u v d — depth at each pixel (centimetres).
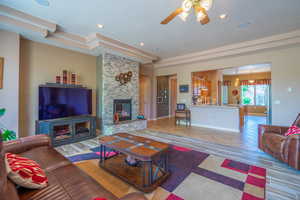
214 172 208
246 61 444
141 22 294
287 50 383
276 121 399
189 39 383
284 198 156
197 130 480
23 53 321
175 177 195
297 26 313
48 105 330
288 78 383
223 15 267
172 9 249
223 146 322
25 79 325
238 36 364
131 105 509
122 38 375
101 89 441
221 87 839
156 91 729
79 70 423
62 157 169
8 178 97
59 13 262
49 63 362
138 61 533
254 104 926
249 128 514
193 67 564
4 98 273
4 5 237
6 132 249
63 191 108
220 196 158
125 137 239
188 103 578
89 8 246
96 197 101
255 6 241
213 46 438
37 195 102
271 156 264
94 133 394
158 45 428
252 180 188
